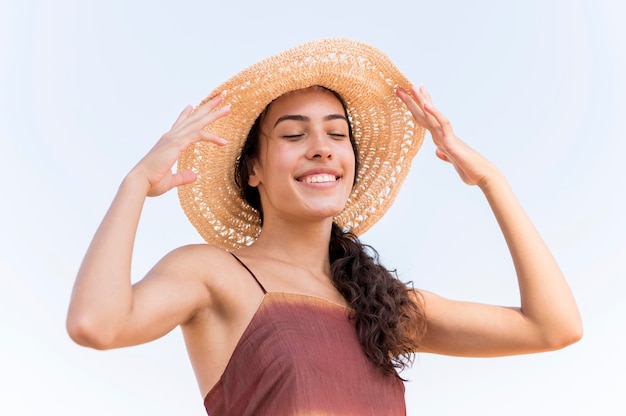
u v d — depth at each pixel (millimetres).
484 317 3994
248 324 3539
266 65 3775
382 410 3531
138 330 3234
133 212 3318
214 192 4109
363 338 3615
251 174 4059
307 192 3797
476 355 4047
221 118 3855
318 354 3484
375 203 4391
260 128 3928
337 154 3834
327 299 3729
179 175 3584
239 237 4277
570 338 3908
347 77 3928
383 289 3840
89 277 3152
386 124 4230
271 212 3922
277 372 3412
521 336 3936
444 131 4004
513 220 3967
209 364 3553
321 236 3912
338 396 3445
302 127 3836
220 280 3572
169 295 3391
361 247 3998
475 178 4004
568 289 3957
